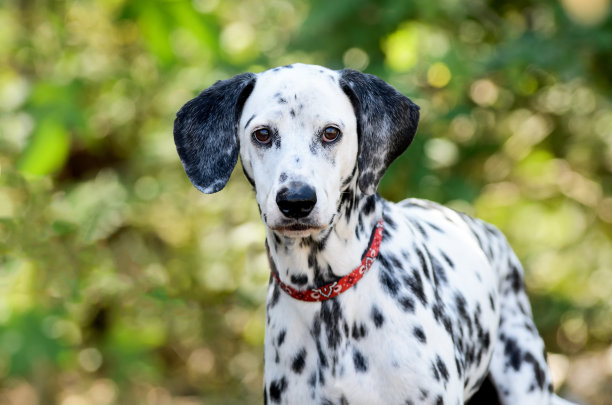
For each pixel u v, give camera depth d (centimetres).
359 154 347
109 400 827
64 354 607
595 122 812
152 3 553
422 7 602
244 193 846
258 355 902
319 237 345
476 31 718
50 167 611
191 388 890
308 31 652
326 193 327
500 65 641
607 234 825
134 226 860
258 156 337
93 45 817
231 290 850
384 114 351
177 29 569
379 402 347
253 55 700
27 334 593
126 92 839
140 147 818
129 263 802
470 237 438
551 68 647
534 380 435
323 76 342
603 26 632
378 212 366
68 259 692
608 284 823
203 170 357
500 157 809
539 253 814
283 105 331
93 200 738
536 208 808
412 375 342
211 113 357
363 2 623
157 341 741
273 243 357
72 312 686
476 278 414
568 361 786
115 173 838
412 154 645
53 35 760
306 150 327
